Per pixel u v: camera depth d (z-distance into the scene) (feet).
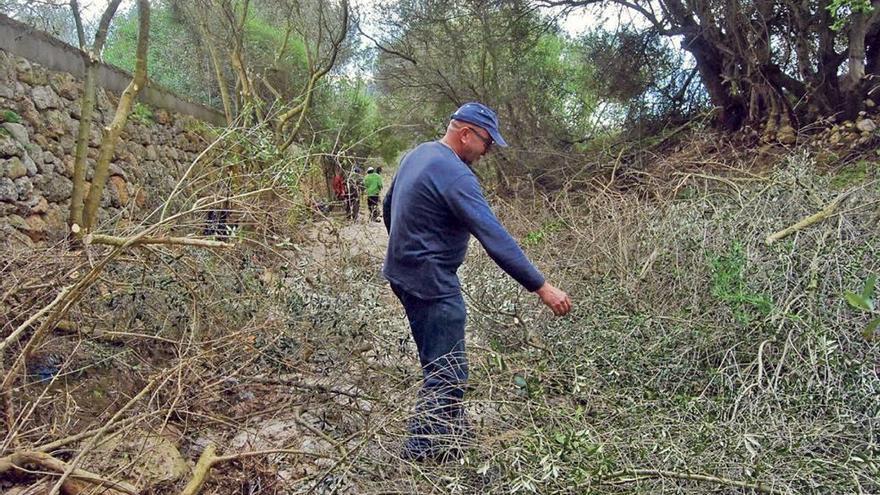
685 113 31.81
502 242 8.29
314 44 39.96
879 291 9.66
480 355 9.65
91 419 8.82
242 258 11.71
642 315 10.20
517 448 6.83
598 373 9.05
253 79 32.48
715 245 11.25
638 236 13.33
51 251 10.16
